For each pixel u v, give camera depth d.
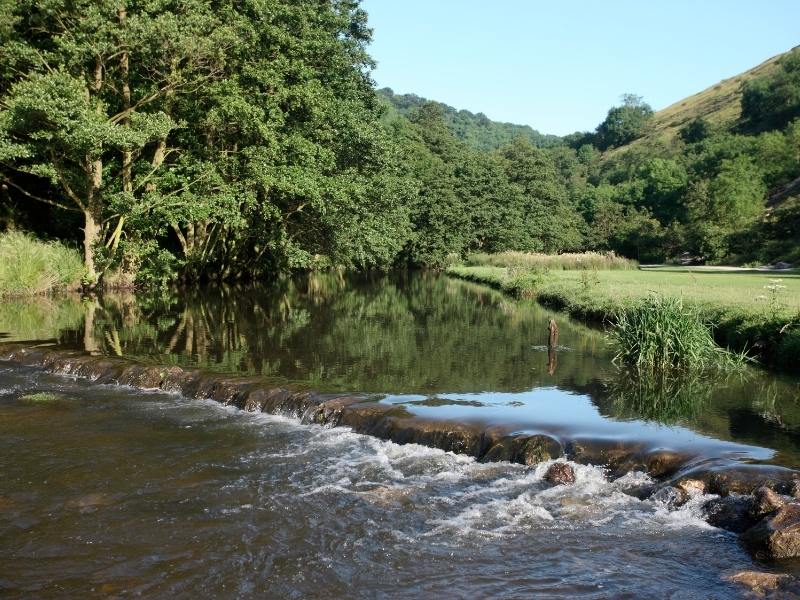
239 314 24.64
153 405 12.29
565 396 12.16
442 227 69.81
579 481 8.45
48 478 8.65
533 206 81.56
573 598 5.89
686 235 71.00
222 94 29.23
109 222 30.53
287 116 32.31
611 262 51.56
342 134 34.44
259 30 29.67
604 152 177.25
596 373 14.43
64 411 11.80
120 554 6.68
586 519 7.48
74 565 6.46
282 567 6.46
